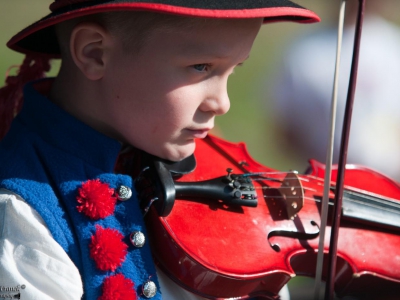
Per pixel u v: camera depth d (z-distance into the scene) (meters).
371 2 9.19
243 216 4.20
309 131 9.73
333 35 9.56
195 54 3.55
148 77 3.63
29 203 3.54
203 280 3.83
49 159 3.75
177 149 3.86
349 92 3.95
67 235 3.59
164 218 3.84
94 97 3.86
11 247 3.47
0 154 3.84
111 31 3.64
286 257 4.14
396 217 4.54
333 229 3.98
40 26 3.59
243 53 3.71
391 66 9.08
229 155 4.87
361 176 5.21
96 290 3.55
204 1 3.40
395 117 9.05
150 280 3.67
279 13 3.54
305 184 4.80
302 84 9.68
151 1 3.32
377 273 4.32
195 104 3.71
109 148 3.83
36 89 4.18
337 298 4.75
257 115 12.05
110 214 3.70
